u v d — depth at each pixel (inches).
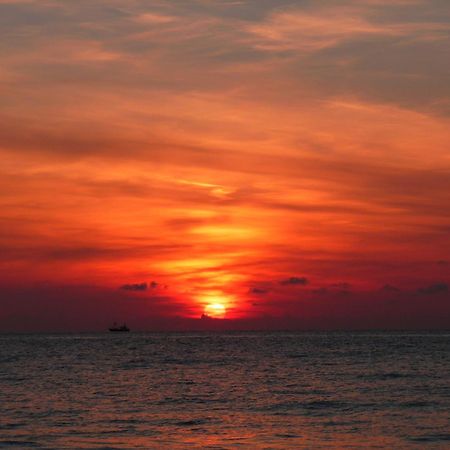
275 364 3440.0
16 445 1238.3
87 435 1339.8
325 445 1249.4
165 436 1332.4
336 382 2400.3
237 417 1572.3
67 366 3405.5
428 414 1601.9
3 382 2468.0
